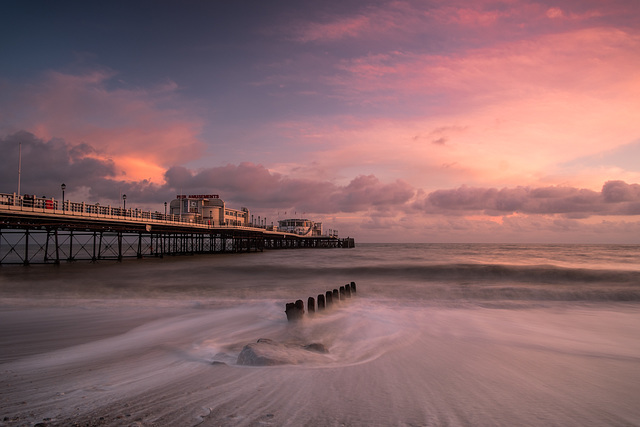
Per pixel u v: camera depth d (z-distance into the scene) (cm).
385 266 3547
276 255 7631
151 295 2033
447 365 657
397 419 388
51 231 4728
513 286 2252
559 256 7481
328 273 3275
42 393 471
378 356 731
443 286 2292
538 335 991
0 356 740
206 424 359
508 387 527
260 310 1442
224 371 583
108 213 4088
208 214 8538
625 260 5681
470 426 374
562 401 469
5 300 1791
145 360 689
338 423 370
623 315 1370
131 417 378
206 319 1252
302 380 531
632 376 597
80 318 1281
